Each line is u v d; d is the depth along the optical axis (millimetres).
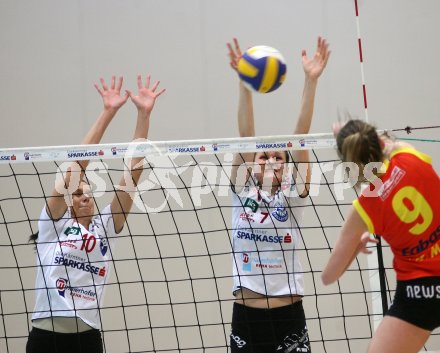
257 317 15250
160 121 23750
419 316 11953
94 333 15289
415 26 24219
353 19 24141
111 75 24000
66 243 15250
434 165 23750
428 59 24141
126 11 24188
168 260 23469
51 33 24156
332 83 23922
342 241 12266
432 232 11852
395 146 12438
